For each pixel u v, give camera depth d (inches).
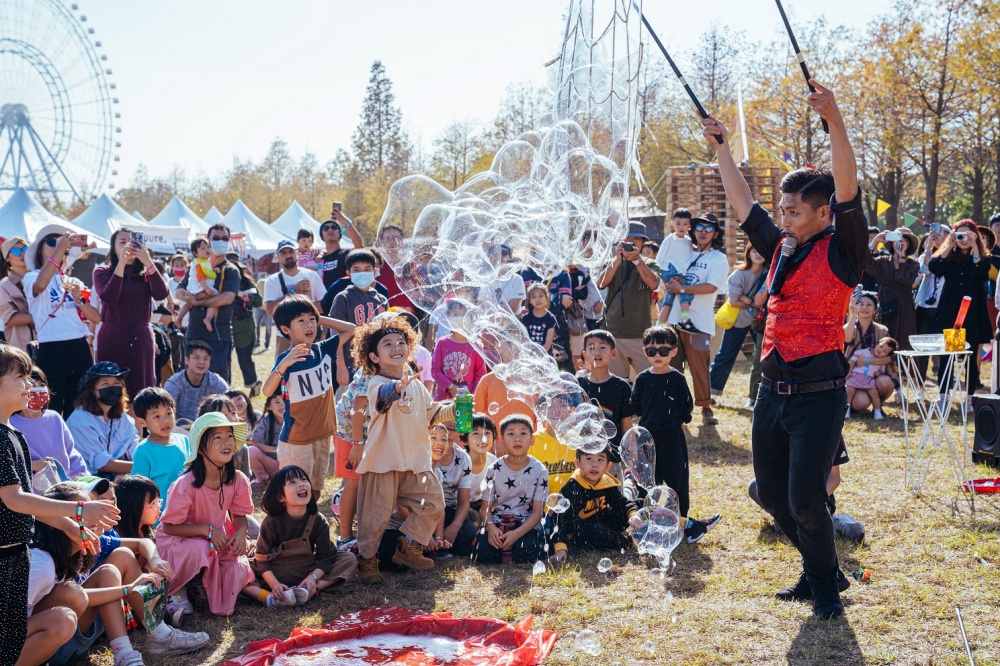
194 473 149.6
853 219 121.8
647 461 181.2
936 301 343.0
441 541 170.1
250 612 145.7
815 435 127.0
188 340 311.7
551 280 281.6
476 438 180.4
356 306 222.7
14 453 108.7
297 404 183.8
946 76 900.6
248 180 2127.2
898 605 137.6
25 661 113.4
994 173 1089.4
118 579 127.9
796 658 121.3
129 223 761.6
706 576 154.4
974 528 174.7
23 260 237.1
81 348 233.0
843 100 1001.5
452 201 171.5
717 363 333.1
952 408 305.0
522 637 128.2
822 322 127.1
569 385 181.2
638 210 768.3
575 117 145.0
